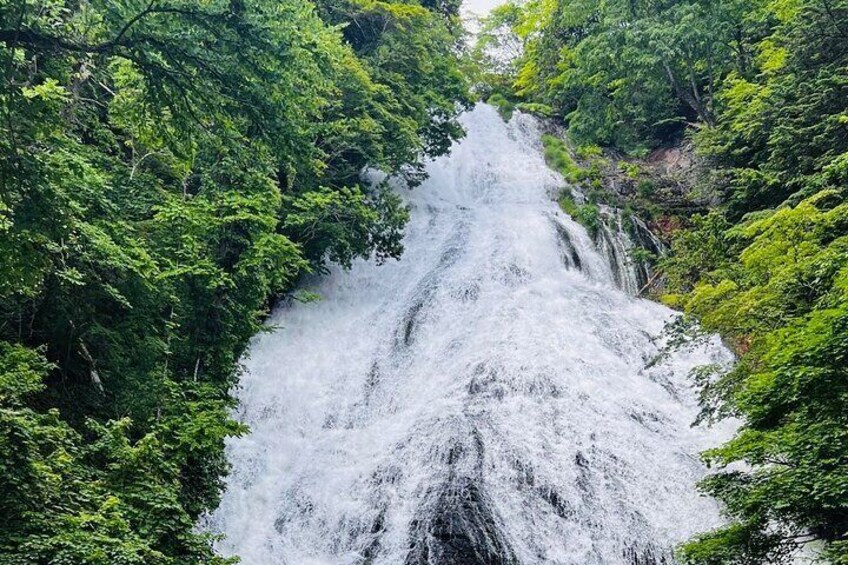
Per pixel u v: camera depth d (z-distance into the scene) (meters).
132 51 10.71
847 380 9.21
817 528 10.46
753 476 10.53
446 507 14.95
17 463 9.09
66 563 8.45
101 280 13.08
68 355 13.11
